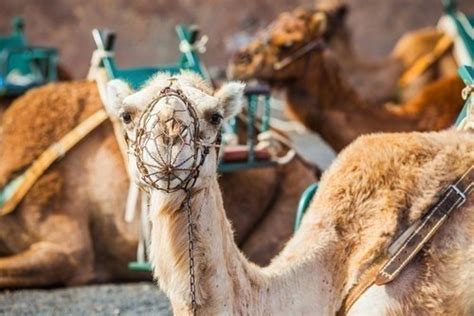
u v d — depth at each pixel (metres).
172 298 7.84
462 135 8.75
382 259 8.30
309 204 9.45
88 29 30.67
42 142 13.73
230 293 7.87
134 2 30.88
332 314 8.38
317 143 18.28
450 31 19.72
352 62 20.14
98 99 13.91
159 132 7.52
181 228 7.75
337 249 8.49
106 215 13.68
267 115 13.46
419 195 8.42
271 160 13.34
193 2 30.98
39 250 13.45
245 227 13.93
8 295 13.09
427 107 15.72
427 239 8.26
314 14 15.90
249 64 15.73
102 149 13.73
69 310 12.17
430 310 8.19
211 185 7.84
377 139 8.79
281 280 8.28
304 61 15.67
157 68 13.49
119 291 13.30
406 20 32.12
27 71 19.19
